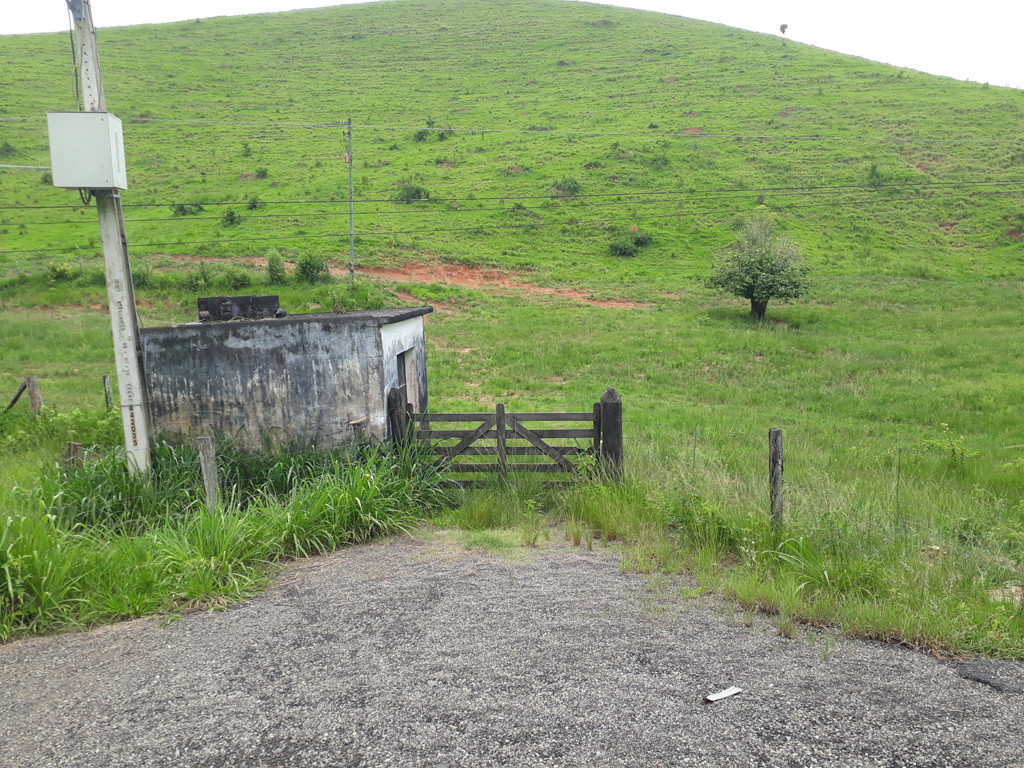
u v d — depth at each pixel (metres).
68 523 6.46
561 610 4.92
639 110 65.69
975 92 65.44
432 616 4.86
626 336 23.44
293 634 4.63
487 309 28.50
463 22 105.31
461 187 47.22
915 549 5.75
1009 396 15.66
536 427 12.63
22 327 22.75
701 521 6.26
